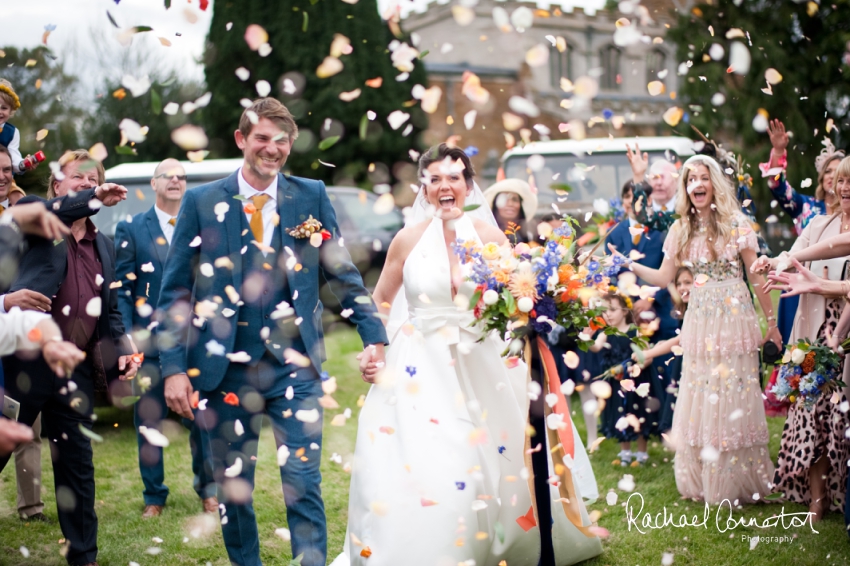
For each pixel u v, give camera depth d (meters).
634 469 4.61
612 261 2.92
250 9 15.38
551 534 2.97
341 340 8.66
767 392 4.27
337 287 3.12
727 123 13.25
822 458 3.71
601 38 17.55
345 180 15.50
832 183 4.11
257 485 4.41
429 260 3.12
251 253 2.98
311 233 3.01
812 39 13.59
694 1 13.24
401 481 2.85
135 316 4.26
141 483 4.57
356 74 15.57
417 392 2.96
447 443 2.86
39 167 7.60
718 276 3.96
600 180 8.09
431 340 3.05
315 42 15.51
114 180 7.88
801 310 3.90
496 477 2.98
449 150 3.27
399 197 15.32
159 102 2.71
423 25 19.33
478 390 3.09
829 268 3.84
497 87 17.98
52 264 3.13
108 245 3.47
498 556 3.01
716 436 3.87
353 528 2.97
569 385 2.92
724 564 3.20
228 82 15.67
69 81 10.91
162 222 4.34
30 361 3.10
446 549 2.73
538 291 2.86
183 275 2.99
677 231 4.11
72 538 3.28
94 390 3.35
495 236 3.24
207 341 2.92
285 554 3.44
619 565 3.24
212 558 3.44
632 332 3.10
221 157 15.84
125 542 3.64
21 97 13.62
